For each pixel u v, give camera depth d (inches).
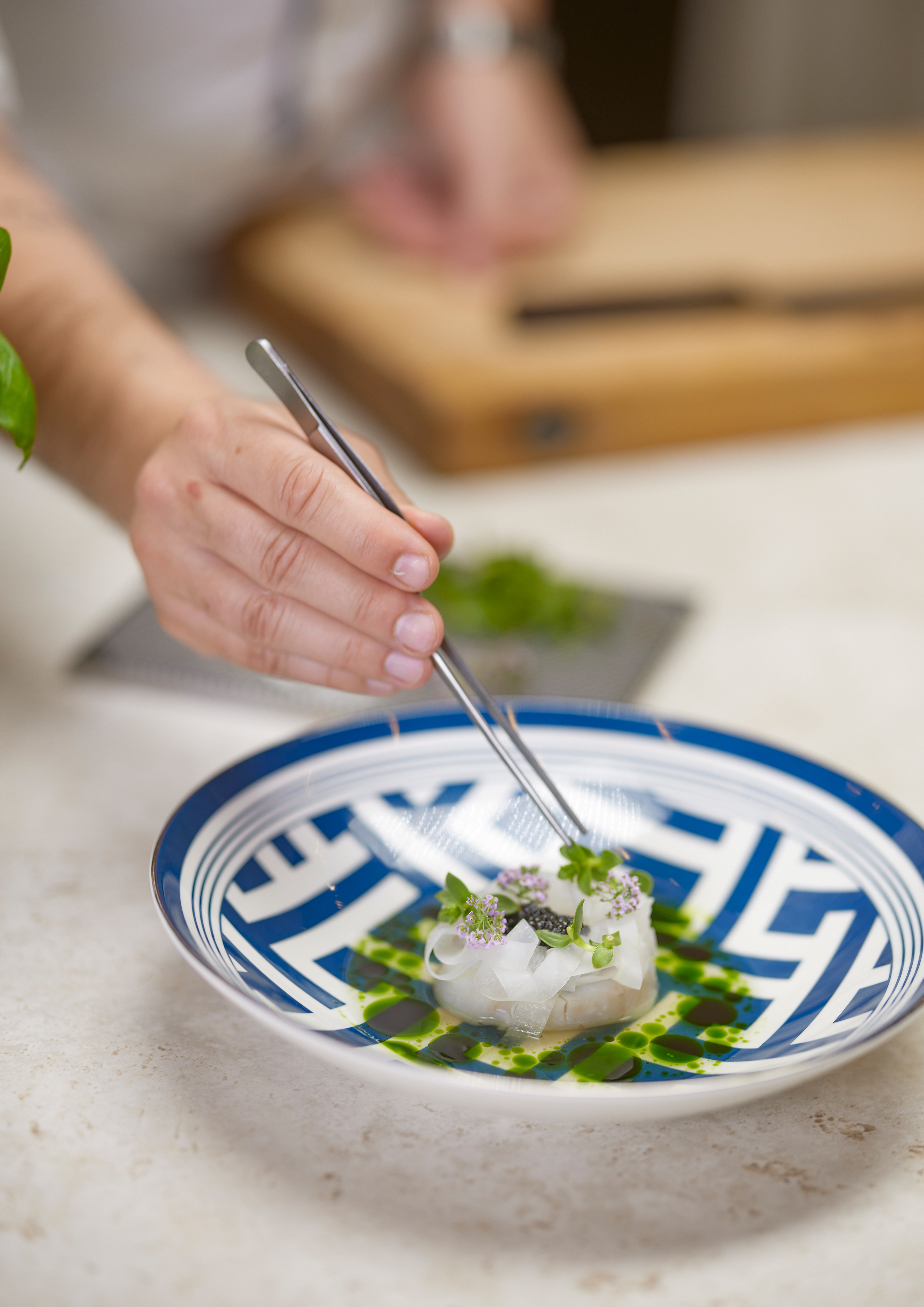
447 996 34.5
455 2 82.0
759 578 50.1
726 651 46.4
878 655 46.4
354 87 78.4
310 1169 32.2
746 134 142.8
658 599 47.9
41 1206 31.6
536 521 54.9
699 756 38.2
